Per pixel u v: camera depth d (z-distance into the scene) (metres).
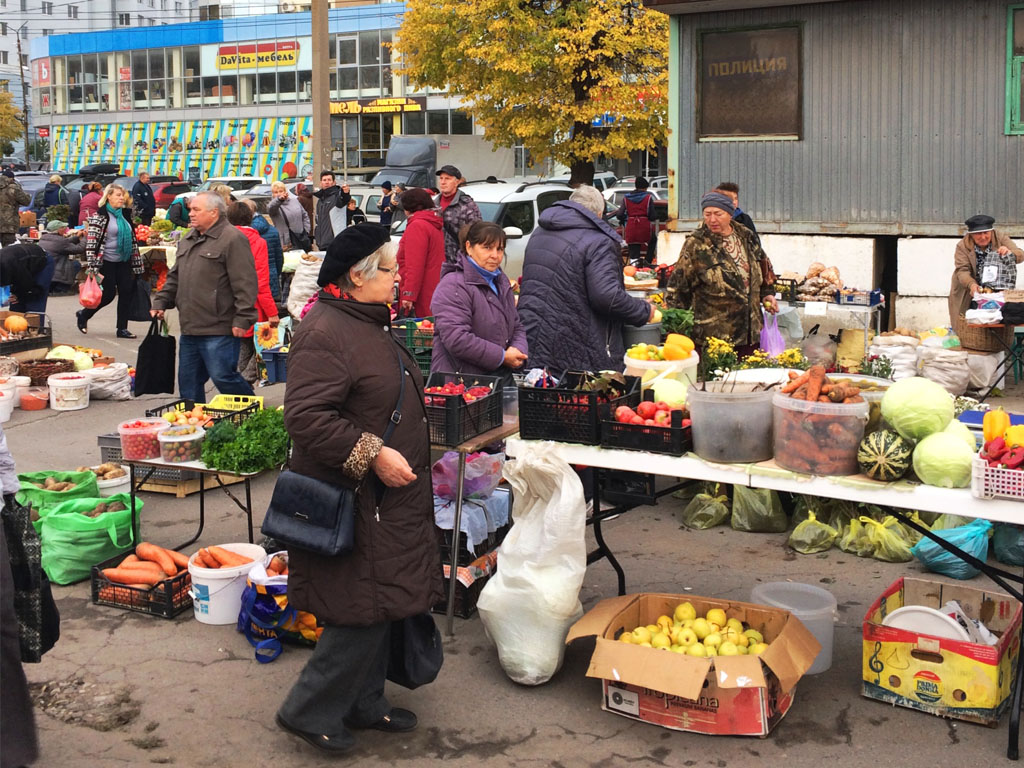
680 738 3.82
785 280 9.95
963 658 3.84
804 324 9.83
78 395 9.22
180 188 28.52
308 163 46.12
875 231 11.78
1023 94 10.95
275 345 10.21
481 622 4.87
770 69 12.01
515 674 4.22
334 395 3.38
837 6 11.59
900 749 3.70
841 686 4.19
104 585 5.06
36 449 7.91
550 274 5.94
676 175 12.66
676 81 12.48
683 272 6.84
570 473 4.18
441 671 4.39
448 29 20.59
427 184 24.05
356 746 3.81
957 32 11.13
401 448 3.52
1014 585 5.07
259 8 52.34
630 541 5.88
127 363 11.31
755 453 3.92
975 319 8.55
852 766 3.60
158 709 4.09
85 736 3.89
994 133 11.13
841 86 11.73
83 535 5.30
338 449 3.33
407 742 3.83
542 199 15.39
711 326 6.77
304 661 4.49
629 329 6.68
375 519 3.47
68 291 17.53
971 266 9.18
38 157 75.56
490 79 20.66
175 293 7.30
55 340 12.70
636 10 19.88
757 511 5.93
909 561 5.48
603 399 4.34
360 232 3.49
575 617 4.25
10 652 3.28
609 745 3.78
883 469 3.60
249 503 5.34
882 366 8.23
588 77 20.23
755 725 3.79
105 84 52.84
